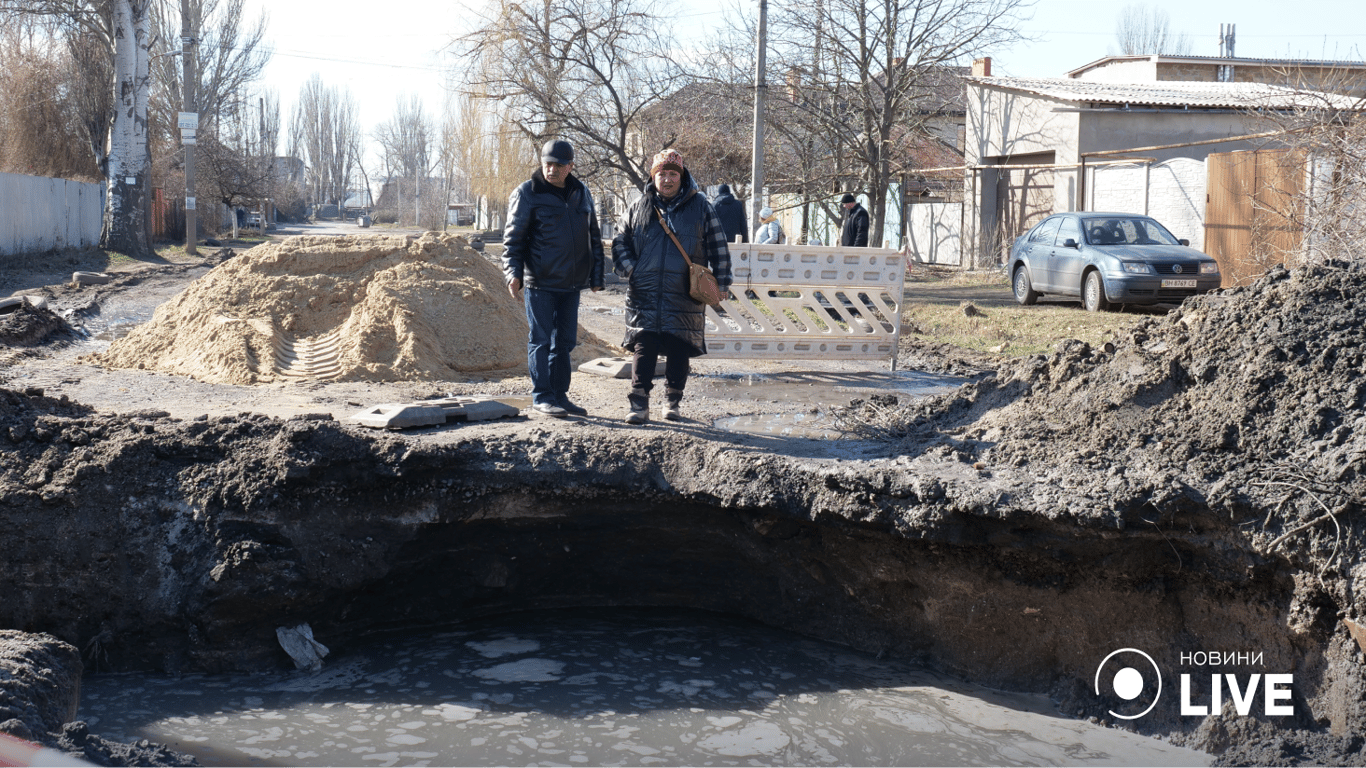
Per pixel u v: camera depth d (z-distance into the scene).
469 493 5.54
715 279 6.39
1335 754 3.96
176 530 5.24
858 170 24.53
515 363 8.90
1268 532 4.24
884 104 22.92
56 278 18.50
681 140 25.45
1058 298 17.41
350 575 5.39
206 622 5.11
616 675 5.08
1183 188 18.50
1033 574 4.89
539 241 6.45
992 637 5.10
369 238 9.93
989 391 6.20
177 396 7.20
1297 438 4.56
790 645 5.56
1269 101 14.95
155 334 9.07
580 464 5.62
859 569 5.36
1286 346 4.89
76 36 30.48
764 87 20.25
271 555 5.19
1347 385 4.63
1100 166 20.64
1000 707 4.81
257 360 8.27
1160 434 4.98
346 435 5.45
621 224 6.51
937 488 4.86
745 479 5.40
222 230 48.28
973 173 25.28
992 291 19.17
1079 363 5.74
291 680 5.08
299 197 91.75
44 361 8.89
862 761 4.20
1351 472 4.20
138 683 5.02
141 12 26.06
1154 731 4.53
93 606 5.13
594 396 7.51
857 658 5.40
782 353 9.53
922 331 12.48
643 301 6.31
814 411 7.13
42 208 24.42
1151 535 4.52
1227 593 4.52
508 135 25.00
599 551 5.92
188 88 41.72
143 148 26.56
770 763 4.17
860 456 5.65
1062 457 5.06
